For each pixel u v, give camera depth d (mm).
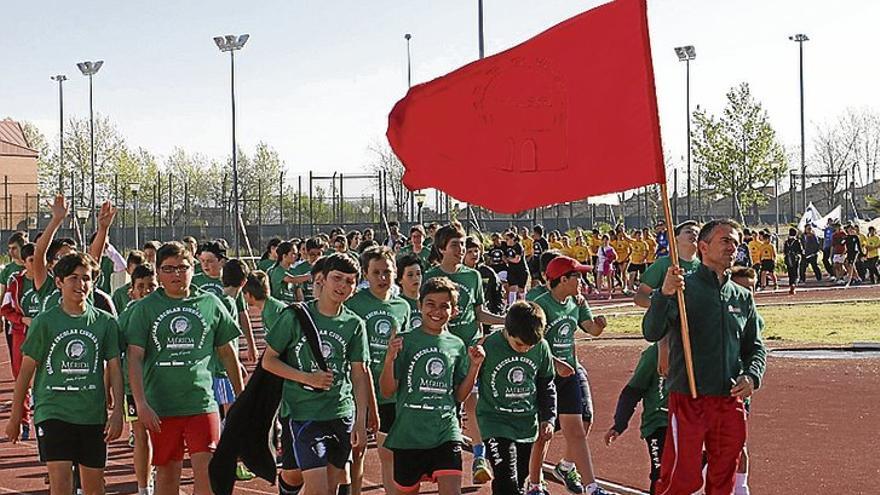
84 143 72500
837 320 25094
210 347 7875
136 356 7609
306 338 7203
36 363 7598
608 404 14031
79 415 7582
